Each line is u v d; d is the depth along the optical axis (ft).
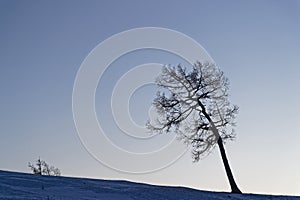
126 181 108.68
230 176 123.95
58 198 72.38
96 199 75.46
